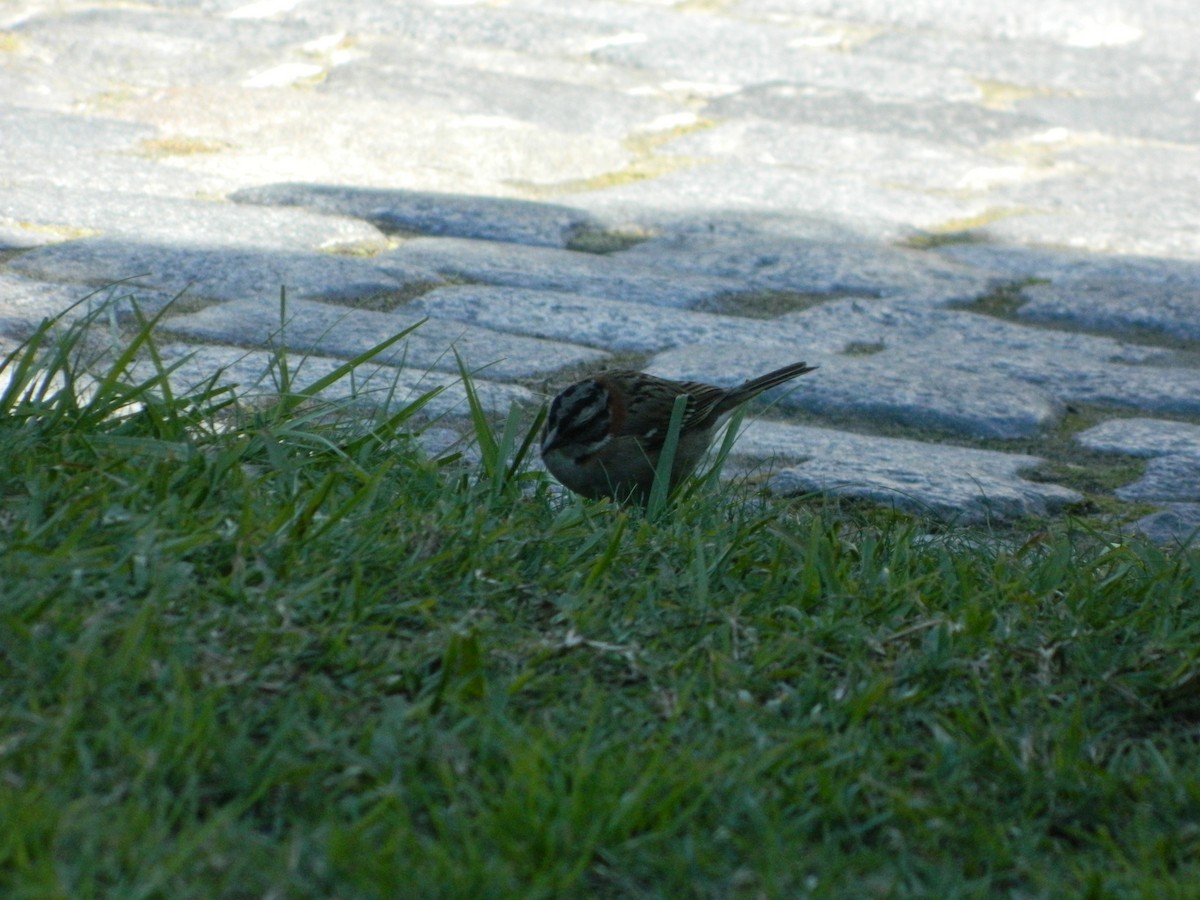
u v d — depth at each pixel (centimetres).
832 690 661
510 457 990
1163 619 757
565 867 506
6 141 1744
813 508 989
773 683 667
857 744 611
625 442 984
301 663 626
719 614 714
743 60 2553
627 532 830
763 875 515
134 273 1343
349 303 1348
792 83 2455
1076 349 1408
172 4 2559
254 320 1253
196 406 884
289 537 714
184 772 530
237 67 2231
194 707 565
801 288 1537
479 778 559
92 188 1605
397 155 1900
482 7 2722
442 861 489
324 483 740
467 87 2253
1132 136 2347
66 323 1170
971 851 555
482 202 1717
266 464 852
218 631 632
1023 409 1223
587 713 611
